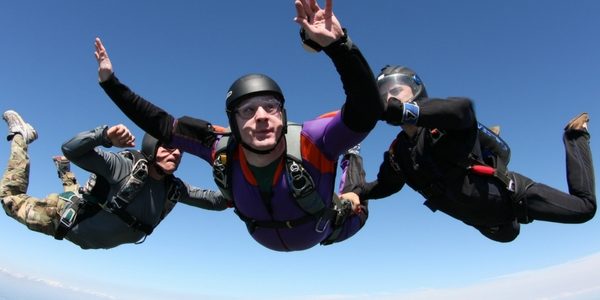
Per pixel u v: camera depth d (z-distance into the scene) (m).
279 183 1.54
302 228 1.68
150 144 2.52
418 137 1.89
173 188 2.69
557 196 1.96
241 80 1.48
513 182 1.92
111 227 2.53
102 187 2.51
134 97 1.63
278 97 1.48
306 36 1.23
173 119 1.75
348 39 1.18
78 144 2.18
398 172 2.06
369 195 2.33
